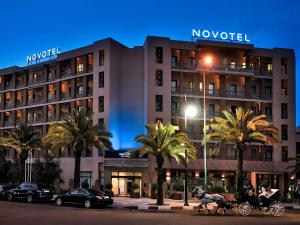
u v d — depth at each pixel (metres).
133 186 56.53
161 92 65.12
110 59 66.38
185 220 25.30
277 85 71.19
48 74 76.94
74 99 71.00
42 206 37.09
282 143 69.94
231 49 69.38
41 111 77.44
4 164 67.94
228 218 27.19
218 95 68.81
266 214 30.89
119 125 66.44
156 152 40.91
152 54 65.44
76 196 37.25
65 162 70.38
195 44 67.81
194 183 51.62
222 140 45.88
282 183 69.00
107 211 32.78
